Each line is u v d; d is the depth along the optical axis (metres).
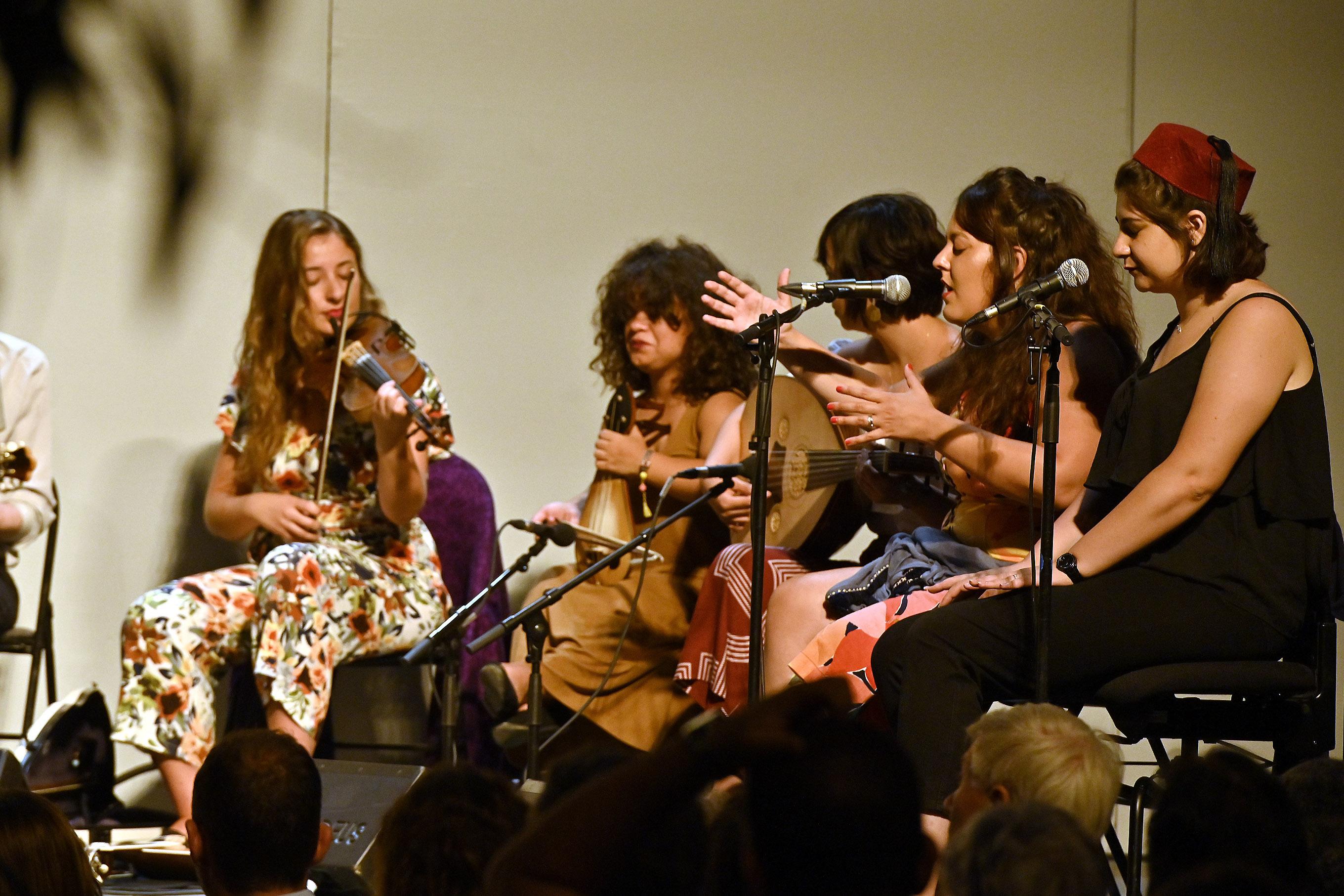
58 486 13.98
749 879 3.34
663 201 13.87
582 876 2.92
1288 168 13.55
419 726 12.15
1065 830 3.74
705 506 11.66
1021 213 9.26
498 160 13.98
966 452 8.75
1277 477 7.84
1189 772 4.66
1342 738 12.79
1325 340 13.50
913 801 3.29
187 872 9.62
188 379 14.02
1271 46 13.55
